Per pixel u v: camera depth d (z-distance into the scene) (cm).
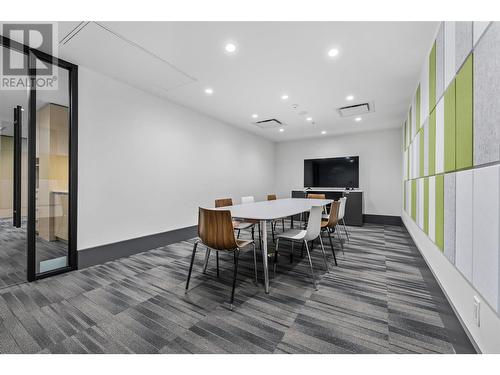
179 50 233
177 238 387
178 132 391
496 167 99
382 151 568
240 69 271
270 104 389
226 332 152
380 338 145
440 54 183
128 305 186
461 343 136
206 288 217
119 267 270
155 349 137
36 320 165
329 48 227
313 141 663
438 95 187
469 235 126
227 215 189
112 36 211
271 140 693
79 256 262
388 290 211
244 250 345
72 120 256
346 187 607
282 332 152
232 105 395
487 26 107
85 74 268
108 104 290
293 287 219
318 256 313
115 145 298
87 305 186
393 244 372
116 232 299
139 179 328
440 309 178
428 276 226
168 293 207
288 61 252
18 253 316
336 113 433
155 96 351
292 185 695
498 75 98
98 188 280
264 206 307
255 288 217
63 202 340
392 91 329
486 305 110
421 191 264
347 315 171
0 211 623
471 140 123
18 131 379
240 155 558
